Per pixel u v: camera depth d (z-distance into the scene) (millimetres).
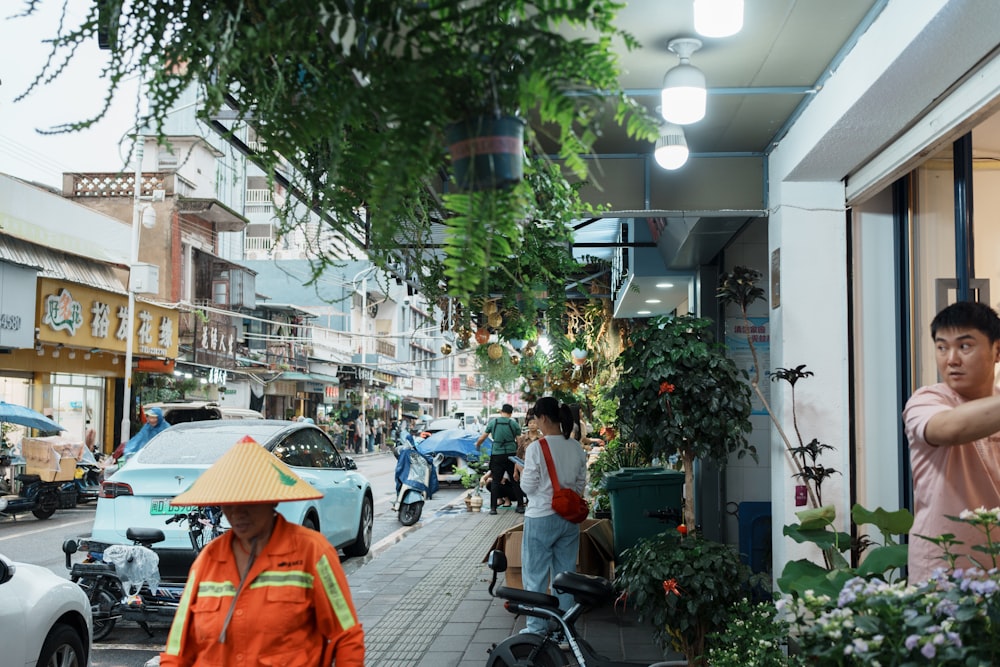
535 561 5941
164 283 26156
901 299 4988
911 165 4332
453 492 20484
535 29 1768
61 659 4914
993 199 4266
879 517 3750
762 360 8070
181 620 2811
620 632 6629
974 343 2906
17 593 4543
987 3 2955
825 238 5109
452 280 1848
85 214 22672
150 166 26281
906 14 3312
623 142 5289
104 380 23391
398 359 54562
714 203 5492
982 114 3604
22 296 16859
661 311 12305
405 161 1720
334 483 9719
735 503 8180
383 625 7000
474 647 6301
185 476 7391
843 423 5035
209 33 1896
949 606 2248
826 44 4047
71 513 16219
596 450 12828
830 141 4402
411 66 1760
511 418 15664
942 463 2930
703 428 5715
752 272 5309
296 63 2057
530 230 2941
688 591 4762
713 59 4230
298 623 2777
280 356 34250
